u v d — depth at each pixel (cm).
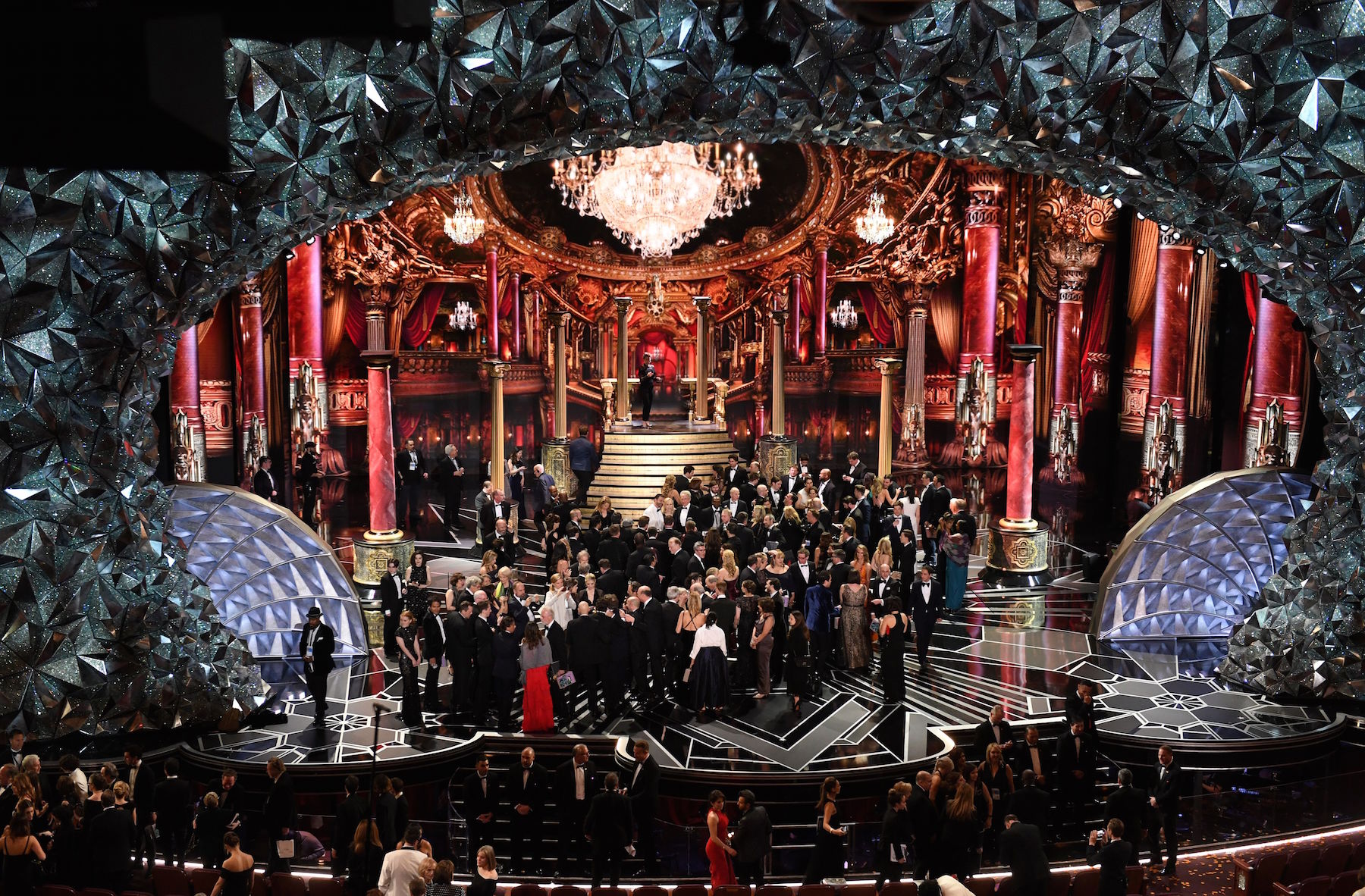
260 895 841
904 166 2492
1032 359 1781
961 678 1362
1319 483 1310
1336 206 1012
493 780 971
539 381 2706
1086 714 1038
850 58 898
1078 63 929
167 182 928
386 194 981
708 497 1803
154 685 1145
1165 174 1010
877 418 2600
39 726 1084
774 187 2602
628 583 1370
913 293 2519
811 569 1437
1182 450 1936
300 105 892
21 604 1055
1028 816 894
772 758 1118
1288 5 917
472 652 1224
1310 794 993
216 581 1415
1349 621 1263
